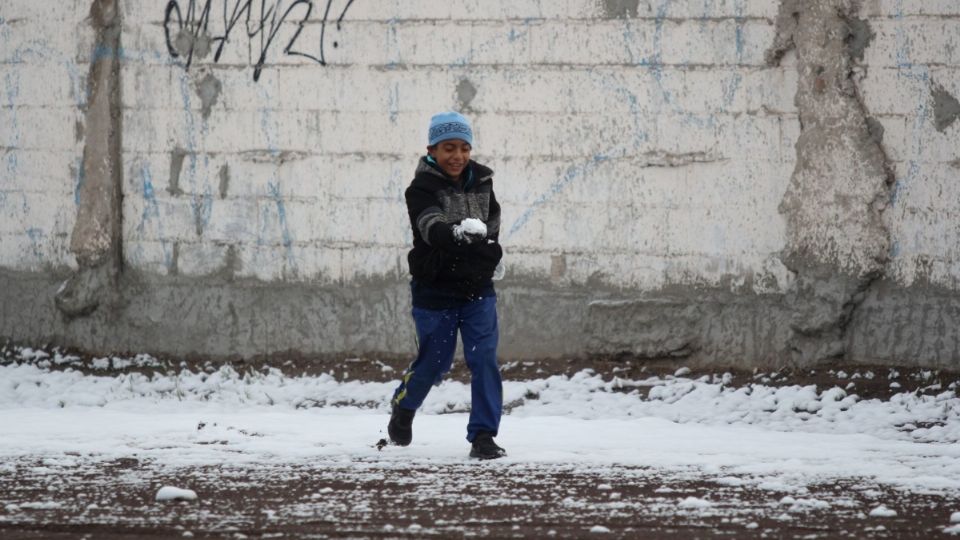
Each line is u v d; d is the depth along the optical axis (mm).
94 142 40750
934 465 25266
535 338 37906
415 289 25906
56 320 41531
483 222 25688
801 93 35562
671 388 35375
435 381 26312
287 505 21266
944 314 34625
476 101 37844
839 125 35219
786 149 35875
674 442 28250
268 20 39312
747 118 36062
